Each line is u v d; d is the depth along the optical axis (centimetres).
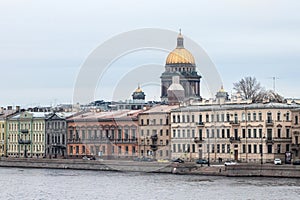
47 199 12381
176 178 15838
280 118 18825
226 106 19338
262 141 18800
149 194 12569
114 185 14400
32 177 17425
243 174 16325
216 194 12369
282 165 16062
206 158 18088
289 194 12231
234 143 19200
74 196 12700
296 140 18625
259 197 11906
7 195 13150
